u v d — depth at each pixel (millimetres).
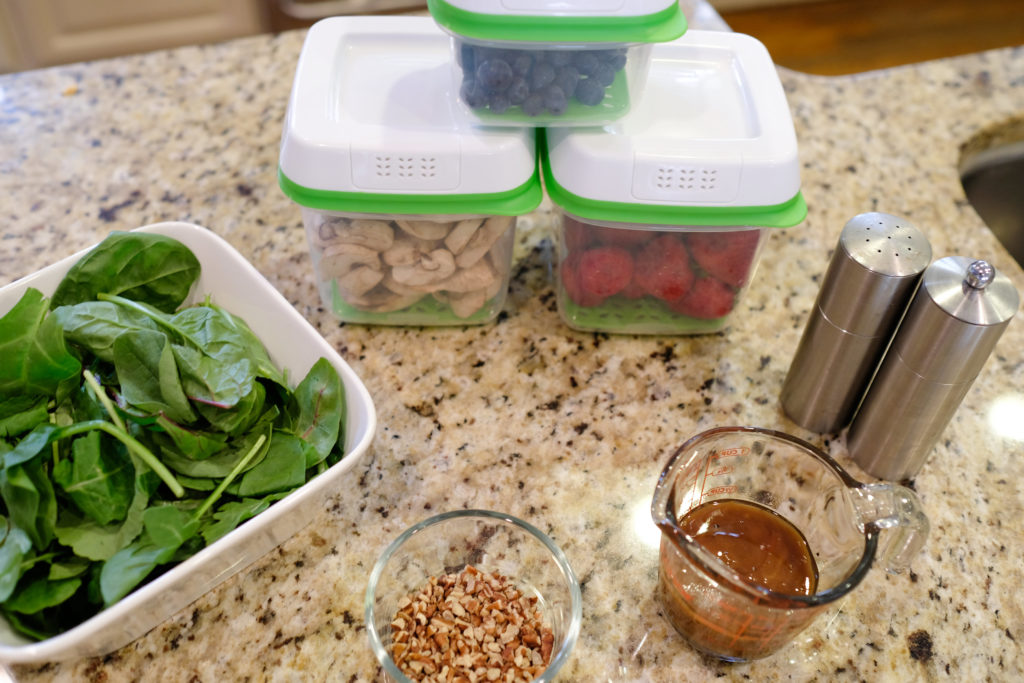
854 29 2336
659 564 688
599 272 792
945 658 670
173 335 706
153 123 1070
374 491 754
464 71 707
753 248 785
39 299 680
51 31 1679
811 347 750
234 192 995
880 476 774
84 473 631
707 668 660
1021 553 731
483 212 737
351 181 716
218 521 647
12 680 632
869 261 664
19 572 585
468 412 817
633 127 748
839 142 1079
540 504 752
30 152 1024
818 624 684
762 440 652
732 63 827
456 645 647
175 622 672
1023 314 917
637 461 786
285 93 1121
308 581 699
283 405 730
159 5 1708
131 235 753
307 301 900
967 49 2287
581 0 644
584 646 667
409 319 875
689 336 891
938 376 669
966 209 1005
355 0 1874
